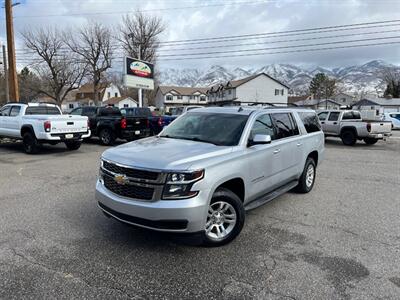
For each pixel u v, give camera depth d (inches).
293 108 240.1
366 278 124.1
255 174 171.5
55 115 426.3
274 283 120.7
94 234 162.1
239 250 147.5
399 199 232.1
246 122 179.0
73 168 329.1
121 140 609.9
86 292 114.0
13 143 540.7
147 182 133.8
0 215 188.1
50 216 187.0
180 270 129.3
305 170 237.9
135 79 927.7
